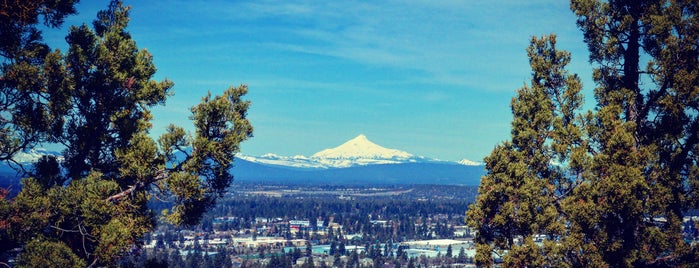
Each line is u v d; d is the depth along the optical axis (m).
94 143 27.05
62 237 23.94
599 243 25.70
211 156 25.22
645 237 25.59
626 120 28.30
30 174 25.27
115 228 23.30
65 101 23.88
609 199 24.97
